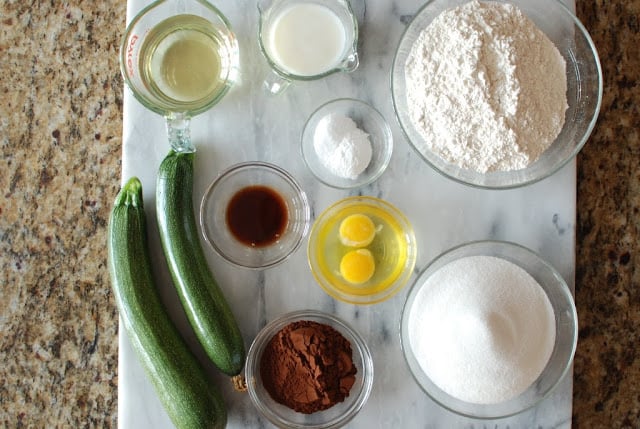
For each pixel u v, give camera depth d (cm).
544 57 64
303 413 66
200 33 65
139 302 61
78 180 75
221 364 62
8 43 75
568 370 65
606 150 71
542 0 65
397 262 68
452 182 67
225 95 66
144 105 63
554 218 67
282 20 65
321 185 68
